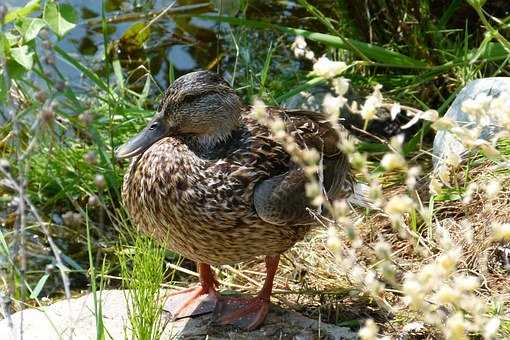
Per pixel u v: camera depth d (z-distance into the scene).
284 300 7.94
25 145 9.71
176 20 12.03
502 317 6.68
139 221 7.69
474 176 8.72
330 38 10.13
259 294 7.71
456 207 8.62
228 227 7.26
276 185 7.22
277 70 11.12
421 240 7.91
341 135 5.38
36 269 9.05
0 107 9.83
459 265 7.94
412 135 10.04
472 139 5.50
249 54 11.45
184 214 7.29
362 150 9.77
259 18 11.93
